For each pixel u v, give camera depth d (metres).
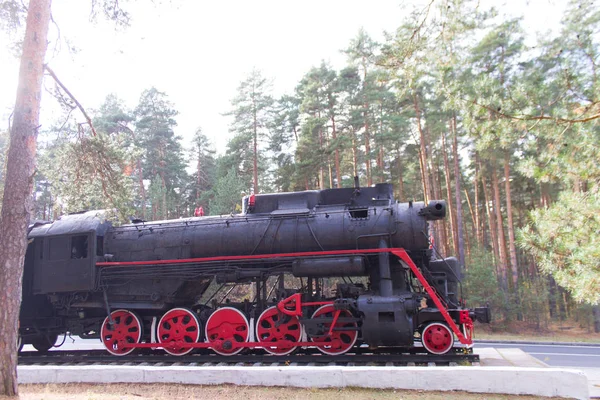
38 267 11.76
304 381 7.66
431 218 10.26
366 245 10.26
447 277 10.47
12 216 6.95
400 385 7.36
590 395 7.41
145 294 11.30
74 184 10.85
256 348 11.48
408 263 9.75
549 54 6.72
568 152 6.98
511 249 27.58
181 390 7.72
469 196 40.69
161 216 31.67
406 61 8.23
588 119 6.40
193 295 12.35
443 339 9.59
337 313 9.94
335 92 28.00
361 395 7.16
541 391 6.86
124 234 11.91
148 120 37.56
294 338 10.52
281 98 34.03
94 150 10.48
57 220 12.30
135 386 7.99
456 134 28.06
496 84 6.91
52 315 12.34
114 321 11.35
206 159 47.19
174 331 10.98
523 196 36.50
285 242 10.70
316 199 11.26
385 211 10.41
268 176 39.91
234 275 10.87
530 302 27.28
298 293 10.39
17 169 7.11
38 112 7.47
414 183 39.00
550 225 7.60
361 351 10.66
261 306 10.96
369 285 10.58
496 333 26.11
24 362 10.80
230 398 7.24
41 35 7.58
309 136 28.00
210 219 11.60
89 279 11.23
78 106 9.67
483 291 26.97
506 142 7.00
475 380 7.14
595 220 7.18
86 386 8.11
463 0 7.45
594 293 7.09
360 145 30.83
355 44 27.97
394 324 9.38
